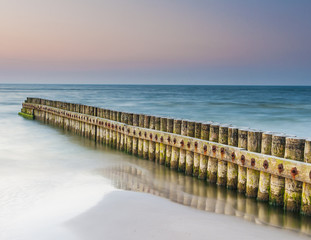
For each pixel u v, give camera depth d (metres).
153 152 13.19
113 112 16.38
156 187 10.55
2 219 7.77
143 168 12.73
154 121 13.15
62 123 23.36
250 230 7.47
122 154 15.00
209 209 8.73
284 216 8.27
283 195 8.45
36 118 28.75
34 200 9.05
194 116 31.03
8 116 30.78
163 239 6.84
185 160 11.49
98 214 8.07
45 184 10.57
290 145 8.16
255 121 27.28
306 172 7.70
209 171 10.44
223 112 35.22
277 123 25.97
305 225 7.85
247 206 9.09
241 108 40.66
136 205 8.75
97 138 17.95
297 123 25.95
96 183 10.80
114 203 8.84
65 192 9.78
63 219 7.77
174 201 9.25
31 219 7.77
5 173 11.86
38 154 15.16
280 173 8.23
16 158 14.29
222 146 9.84
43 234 7.04
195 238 6.93
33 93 89.62
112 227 7.38
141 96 77.25
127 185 10.66
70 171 12.29
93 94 88.06
